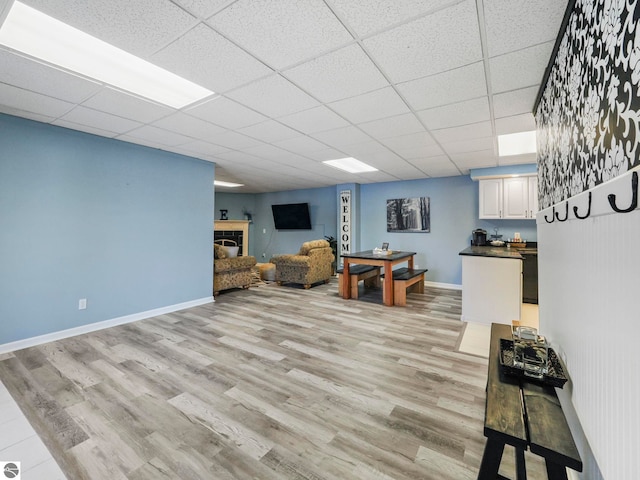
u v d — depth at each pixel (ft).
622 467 2.37
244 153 13.89
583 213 3.42
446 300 15.88
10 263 9.30
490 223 18.20
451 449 5.18
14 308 9.39
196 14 4.81
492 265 11.87
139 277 12.64
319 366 8.30
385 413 6.21
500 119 9.37
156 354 9.05
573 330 3.97
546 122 6.75
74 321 10.71
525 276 15.34
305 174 19.29
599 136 3.05
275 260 19.90
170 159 13.76
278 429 5.71
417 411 6.27
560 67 5.16
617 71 2.56
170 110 8.77
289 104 8.36
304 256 19.27
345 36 5.40
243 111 8.87
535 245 16.67
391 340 10.22
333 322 12.17
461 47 5.72
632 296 2.20
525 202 16.05
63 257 10.44
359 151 13.35
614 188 2.48
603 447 2.82
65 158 10.43
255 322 12.17
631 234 2.21
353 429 5.71
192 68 6.47
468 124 9.83
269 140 11.79
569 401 4.15
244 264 18.35
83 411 6.24
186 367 8.21
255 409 6.33
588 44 3.49
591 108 3.34
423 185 20.48
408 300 15.89
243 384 7.33
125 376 7.70
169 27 5.13
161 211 13.42
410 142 11.90
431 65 6.36
